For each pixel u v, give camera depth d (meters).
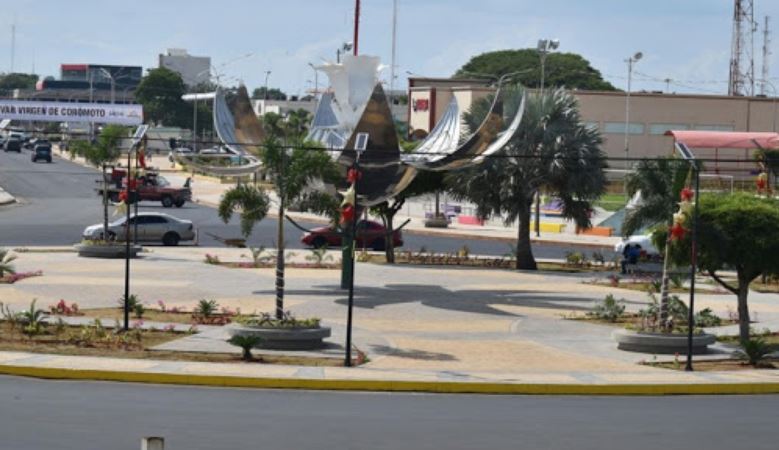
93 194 112.06
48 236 72.56
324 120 56.12
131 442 20.41
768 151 88.19
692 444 22.47
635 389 29.97
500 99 47.28
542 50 103.69
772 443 22.84
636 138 133.50
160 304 41.53
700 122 133.88
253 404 25.67
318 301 45.81
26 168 145.12
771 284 57.62
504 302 47.75
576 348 37.06
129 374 28.67
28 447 19.70
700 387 30.31
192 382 28.58
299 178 36.50
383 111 44.56
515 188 60.62
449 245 78.50
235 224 88.31
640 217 38.81
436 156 49.66
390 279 54.22
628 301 49.12
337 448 20.73
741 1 176.00
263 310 42.50
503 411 26.11
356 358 33.41
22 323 36.66
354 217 32.50
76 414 23.22
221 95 54.03
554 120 60.84
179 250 65.44
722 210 36.75
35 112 150.88
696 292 53.62
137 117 154.38
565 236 88.19
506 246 79.62
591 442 22.30
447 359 34.19
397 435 22.30
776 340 39.94
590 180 60.72
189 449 20.03
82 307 41.84
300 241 75.81
